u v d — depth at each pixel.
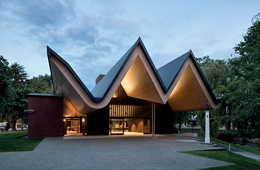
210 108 19.69
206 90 18.92
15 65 47.56
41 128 19.84
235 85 19.77
